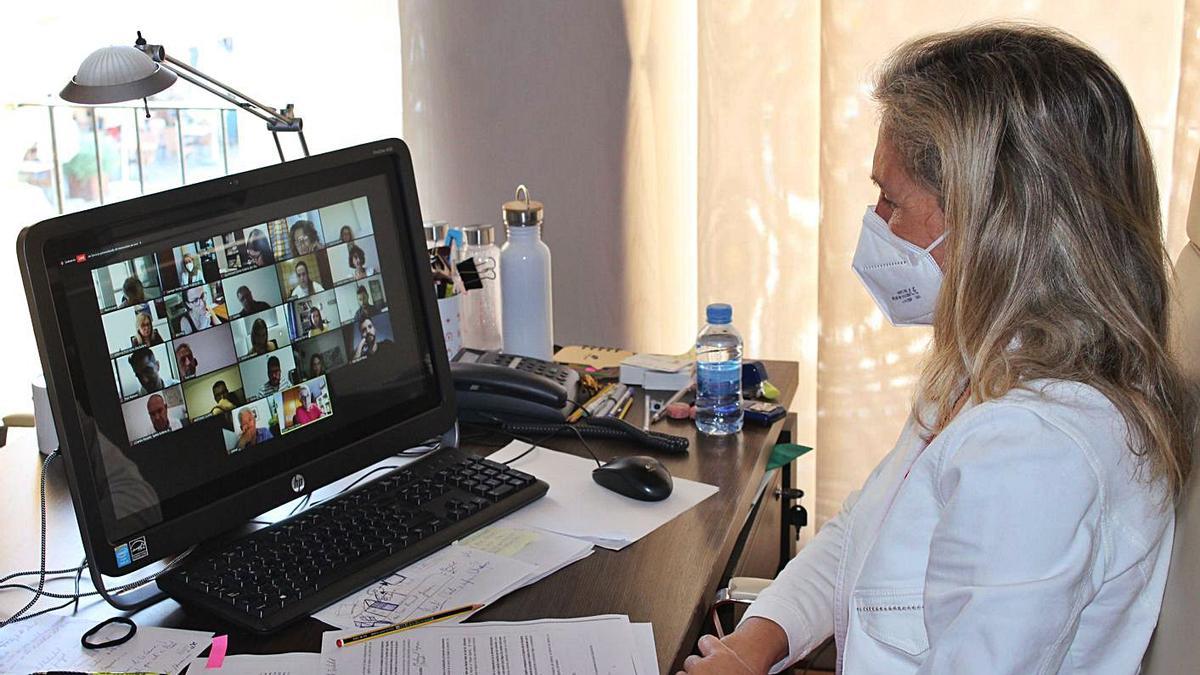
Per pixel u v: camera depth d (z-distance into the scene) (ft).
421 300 4.56
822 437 7.80
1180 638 2.89
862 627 3.33
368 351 4.34
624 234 8.27
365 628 3.39
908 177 3.41
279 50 10.45
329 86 10.34
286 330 4.02
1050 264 3.08
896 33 7.08
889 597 3.25
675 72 8.05
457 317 5.69
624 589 3.62
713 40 7.53
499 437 5.06
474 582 3.63
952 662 2.84
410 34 8.29
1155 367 3.04
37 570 3.90
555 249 8.40
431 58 8.25
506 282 5.82
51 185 12.12
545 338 5.91
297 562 3.67
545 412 5.07
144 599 3.60
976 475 2.88
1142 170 3.19
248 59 10.64
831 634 4.11
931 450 3.16
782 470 5.95
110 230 3.48
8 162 11.69
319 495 4.53
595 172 8.19
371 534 3.87
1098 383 2.98
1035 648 2.79
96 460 3.45
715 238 7.87
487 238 6.06
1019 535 2.81
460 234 6.07
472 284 5.95
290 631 3.40
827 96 7.25
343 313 4.24
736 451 4.83
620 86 7.98
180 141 12.41
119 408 3.51
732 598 4.28
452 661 3.19
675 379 5.65
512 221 5.76
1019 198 3.08
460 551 3.85
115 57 4.86
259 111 5.52
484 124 8.28
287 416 4.03
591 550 3.90
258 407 3.93
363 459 4.31
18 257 3.27
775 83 7.54
